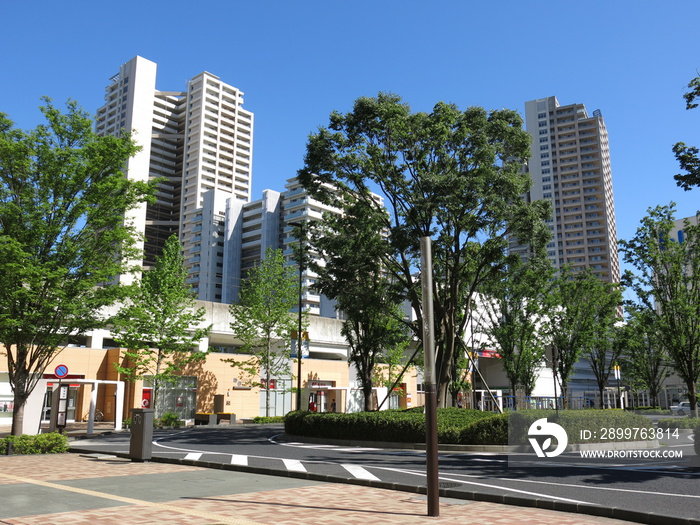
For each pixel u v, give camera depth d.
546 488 10.31
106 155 19.02
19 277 17.42
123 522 7.18
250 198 140.38
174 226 131.12
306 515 7.88
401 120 22.53
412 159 22.92
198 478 11.65
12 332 18.20
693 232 26.94
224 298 114.56
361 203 23.94
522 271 27.20
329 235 26.81
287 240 110.69
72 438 24.67
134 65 125.69
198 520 7.39
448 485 10.56
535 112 147.12
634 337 41.06
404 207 23.61
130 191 19.66
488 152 21.70
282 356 44.59
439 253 23.03
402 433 18.94
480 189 21.38
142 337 34.41
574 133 142.25
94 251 19.17
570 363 38.59
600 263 134.75
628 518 7.82
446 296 24.86
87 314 19.50
